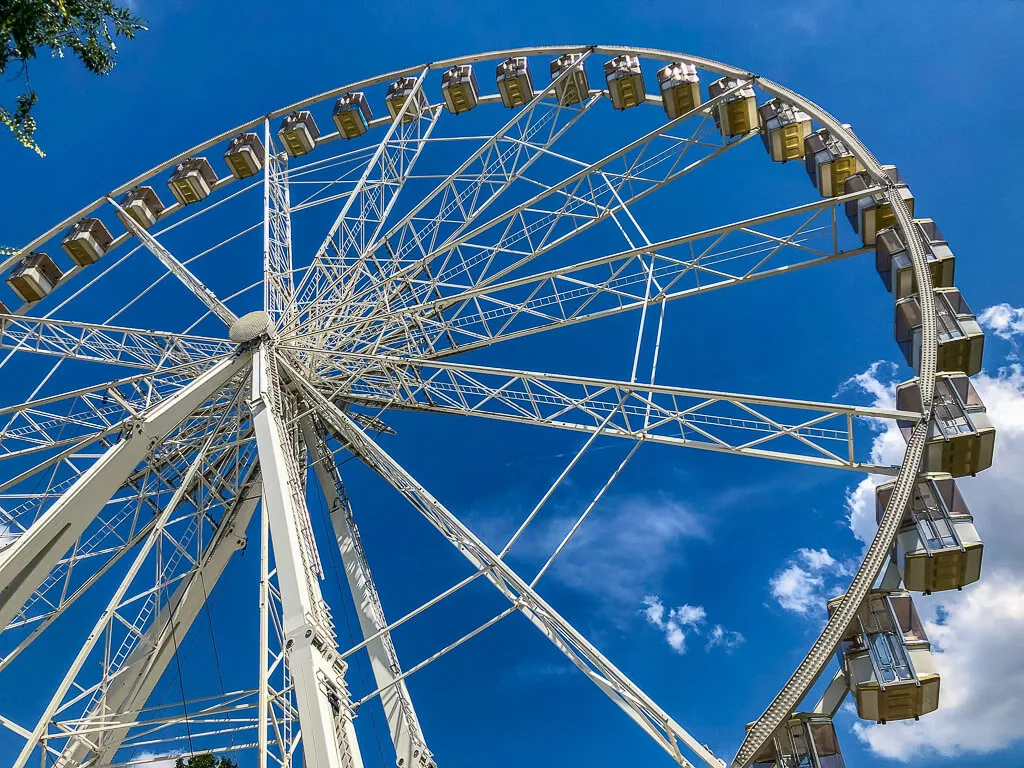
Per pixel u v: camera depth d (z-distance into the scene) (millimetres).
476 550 19500
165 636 22906
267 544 18578
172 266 28703
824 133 26578
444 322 26078
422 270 26469
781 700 15953
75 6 12070
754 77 27094
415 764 18922
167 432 22016
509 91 31688
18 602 17859
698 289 23969
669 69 28938
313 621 16750
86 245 30578
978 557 16969
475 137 28047
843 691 16375
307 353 26547
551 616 17859
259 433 21016
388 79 33625
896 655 15883
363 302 26906
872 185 24453
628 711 16641
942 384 19328
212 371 24391
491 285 25281
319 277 28016
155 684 22594
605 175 25172
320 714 15305
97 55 12422
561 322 24875
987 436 18422
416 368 26203
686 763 15945
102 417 25156
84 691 19219
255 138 33438
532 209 25859
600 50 30312
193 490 25703
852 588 16750
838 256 23656
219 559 24797
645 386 21500
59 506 18781
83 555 22719
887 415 19094
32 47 11586
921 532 17234
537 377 23078
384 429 27234
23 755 17297
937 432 18547
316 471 25438
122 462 20641
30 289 29859
